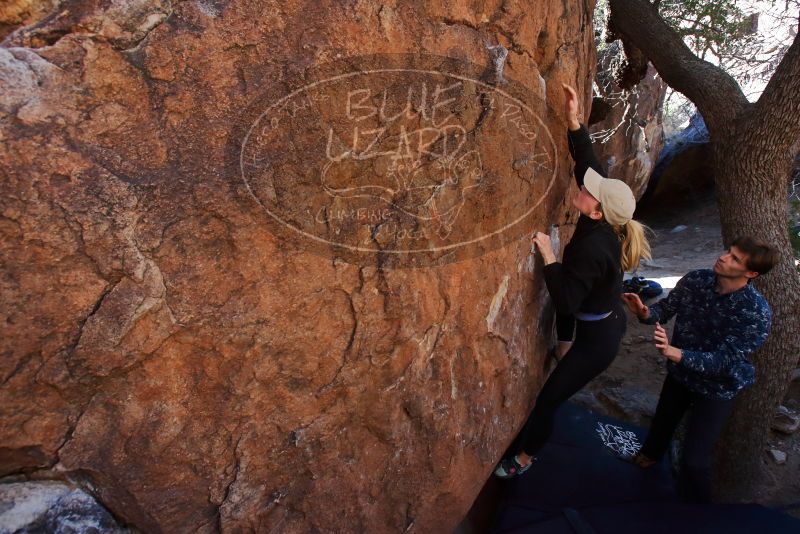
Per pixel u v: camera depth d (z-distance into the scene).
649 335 4.40
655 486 2.77
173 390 1.23
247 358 1.32
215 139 1.17
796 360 2.96
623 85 5.52
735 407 3.01
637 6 3.98
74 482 1.17
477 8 1.62
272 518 1.46
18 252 0.99
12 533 1.08
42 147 0.99
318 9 1.27
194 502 1.31
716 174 3.36
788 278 2.94
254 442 1.38
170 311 1.18
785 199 3.10
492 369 2.05
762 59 5.61
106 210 1.06
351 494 1.61
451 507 1.94
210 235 1.20
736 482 3.10
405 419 1.71
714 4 4.75
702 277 2.46
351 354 1.51
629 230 2.09
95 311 1.08
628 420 3.67
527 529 2.40
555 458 2.96
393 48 1.40
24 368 1.03
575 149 2.17
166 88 1.11
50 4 1.06
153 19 1.08
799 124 2.85
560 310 2.08
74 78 1.02
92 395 1.13
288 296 1.35
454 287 1.77
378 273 1.51
